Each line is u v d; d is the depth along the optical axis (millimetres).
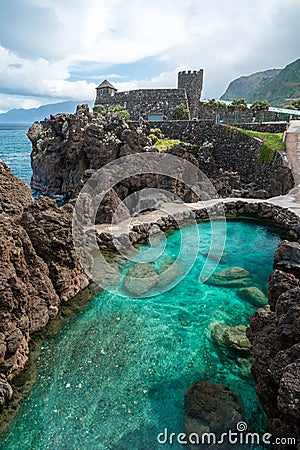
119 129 29672
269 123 33688
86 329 12289
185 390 9562
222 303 14320
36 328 11828
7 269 10492
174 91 44562
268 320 9641
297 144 29953
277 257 17281
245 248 20766
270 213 25234
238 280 16375
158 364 10625
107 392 9500
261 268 17906
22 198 18188
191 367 10492
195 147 33781
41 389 9555
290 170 27625
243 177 32125
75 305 13742
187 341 11742
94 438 8133
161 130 36375
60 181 33438
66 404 9086
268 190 29312
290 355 7746
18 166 53500
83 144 29844
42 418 8664
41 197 14539
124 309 13641
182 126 35656
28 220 13453
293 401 6602
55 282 13312
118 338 11859
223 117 36062
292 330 8477
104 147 28469
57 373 10156
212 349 11328
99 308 13633
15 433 8266
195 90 46406
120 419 8633
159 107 45094
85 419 8641
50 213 13844
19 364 10086
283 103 140000
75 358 10812
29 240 12562
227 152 33438
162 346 11484
